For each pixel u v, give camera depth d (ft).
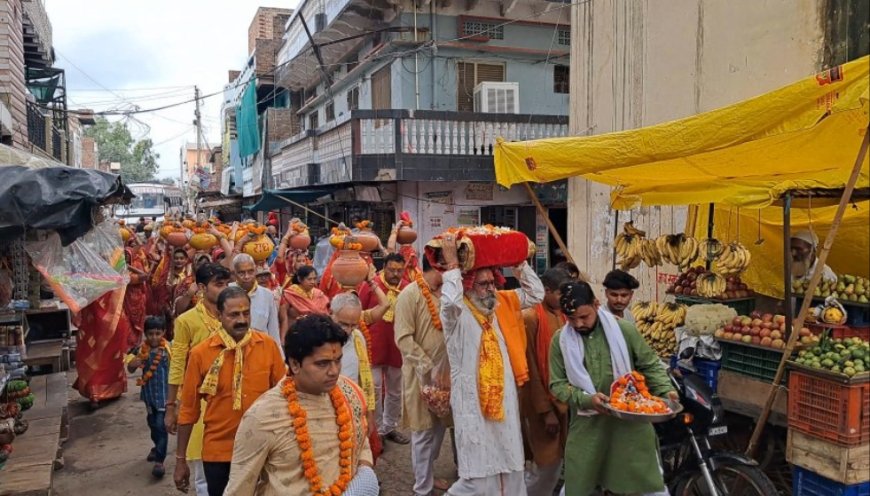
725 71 22.85
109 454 20.16
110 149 187.62
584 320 11.78
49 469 15.67
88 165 131.95
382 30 46.55
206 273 14.46
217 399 12.34
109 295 24.84
